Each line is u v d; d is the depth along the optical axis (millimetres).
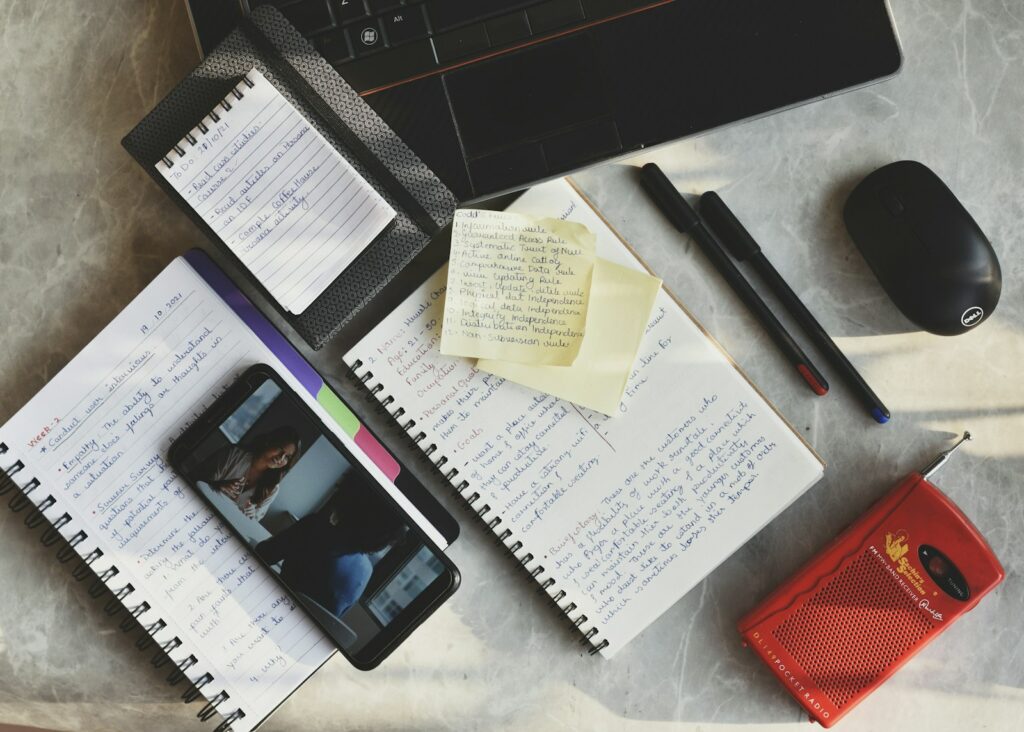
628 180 731
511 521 697
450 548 728
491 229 673
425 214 648
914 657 738
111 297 718
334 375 726
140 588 676
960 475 738
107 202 715
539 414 693
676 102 668
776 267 737
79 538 671
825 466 736
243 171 628
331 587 664
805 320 719
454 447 694
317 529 665
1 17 711
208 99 630
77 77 714
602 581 699
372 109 649
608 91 667
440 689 732
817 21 672
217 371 674
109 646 721
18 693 719
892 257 690
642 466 694
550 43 663
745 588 734
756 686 737
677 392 691
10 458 662
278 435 664
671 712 734
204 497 662
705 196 718
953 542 681
